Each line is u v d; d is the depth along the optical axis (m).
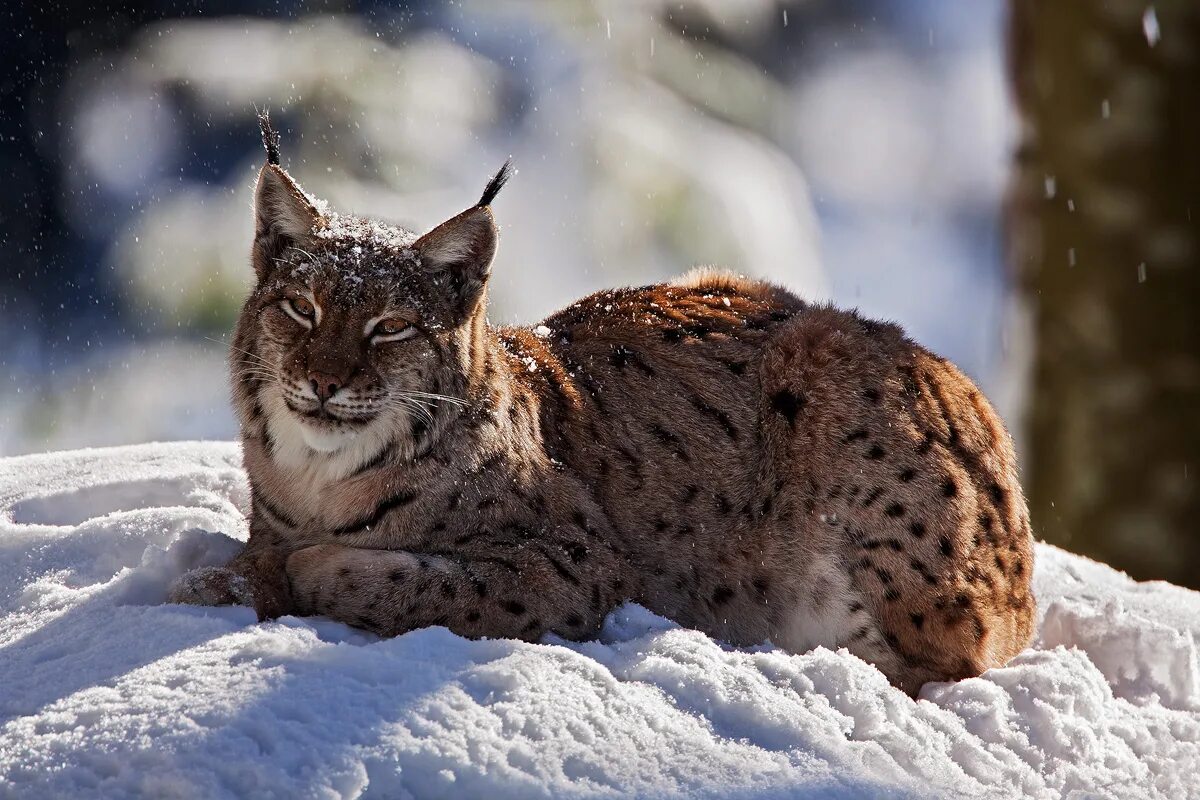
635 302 11.32
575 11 25.55
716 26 27.31
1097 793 8.39
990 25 43.38
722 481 10.53
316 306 9.34
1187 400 15.23
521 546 9.52
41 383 24.14
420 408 9.36
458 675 7.79
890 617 10.19
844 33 41.12
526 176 24.22
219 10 25.02
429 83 24.19
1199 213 15.12
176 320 23.05
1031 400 16.27
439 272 9.64
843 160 42.00
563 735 7.48
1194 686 10.34
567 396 10.42
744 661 8.68
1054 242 15.88
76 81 24.97
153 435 23.00
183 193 23.84
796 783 7.48
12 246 24.66
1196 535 15.24
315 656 7.75
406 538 9.38
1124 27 15.24
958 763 8.47
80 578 9.50
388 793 6.96
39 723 7.15
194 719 7.10
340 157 23.00
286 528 9.68
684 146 24.80
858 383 10.54
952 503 10.27
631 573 10.05
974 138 43.47
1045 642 11.05
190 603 8.70
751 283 11.81
